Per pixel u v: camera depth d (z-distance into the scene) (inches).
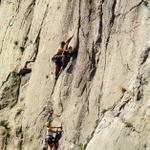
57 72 1326.3
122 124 1055.0
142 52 1061.8
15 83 1523.1
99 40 1219.9
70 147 1214.3
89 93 1213.1
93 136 1130.7
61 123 1273.4
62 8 1364.4
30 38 1526.8
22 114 1453.0
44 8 1477.6
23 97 1481.3
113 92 1137.4
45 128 1338.6
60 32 1353.3
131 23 1141.7
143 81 1038.4
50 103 1336.1
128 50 1132.5
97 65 1214.9
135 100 1045.2
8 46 1617.9
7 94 1525.6
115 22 1185.4
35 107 1397.6
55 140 1269.7
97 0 1239.5
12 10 1663.4
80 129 1206.3
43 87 1382.9
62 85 1293.1
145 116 1011.3
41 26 1471.5
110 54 1181.7
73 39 1294.3
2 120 1488.7
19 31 1587.1
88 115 1200.2
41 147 1336.1
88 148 1112.2
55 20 1393.9
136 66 1093.8
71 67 1279.5
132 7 1147.9
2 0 1737.2
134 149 1005.8
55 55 1315.2
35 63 1460.4
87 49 1240.8
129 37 1139.3
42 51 1432.1
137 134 1012.5
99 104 1171.3
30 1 1585.9
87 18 1259.8
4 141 1454.2
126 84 1109.7
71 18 1321.4
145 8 1120.2
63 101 1284.4
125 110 1075.3
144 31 1103.0
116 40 1173.7
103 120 1123.9
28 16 1569.9
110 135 1068.5
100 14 1227.2
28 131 1398.9
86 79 1229.7
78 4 1299.2
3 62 1611.7
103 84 1176.8
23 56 1531.7
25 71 1507.1
